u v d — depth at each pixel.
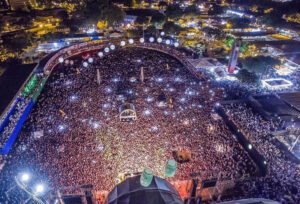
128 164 21.61
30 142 24.45
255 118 29.98
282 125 28.69
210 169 21.31
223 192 19.44
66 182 19.41
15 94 30.52
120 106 29.64
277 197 18.59
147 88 36.41
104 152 23.11
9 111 28.61
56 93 34.81
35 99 32.53
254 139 25.67
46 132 25.91
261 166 22.17
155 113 29.86
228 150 23.92
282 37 62.31
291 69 45.38
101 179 19.91
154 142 24.62
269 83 39.50
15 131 25.72
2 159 22.22
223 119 29.28
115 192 9.00
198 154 23.12
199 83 38.03
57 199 16.91
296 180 20.36
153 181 9.17
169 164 9.45
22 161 21.80
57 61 44.97
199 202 18.52
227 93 36.03
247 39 60.06
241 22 69.31
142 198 8.45
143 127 27.00
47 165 21.27
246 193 19.14
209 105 32.19
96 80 38.78
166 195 8.71
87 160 22.05
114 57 48.41
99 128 26.72
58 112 29.86
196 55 49.47
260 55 48.53
